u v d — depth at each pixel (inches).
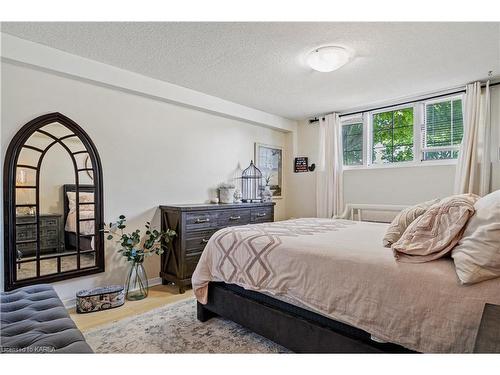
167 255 129.8
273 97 151.1
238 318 82.4
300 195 197.5
